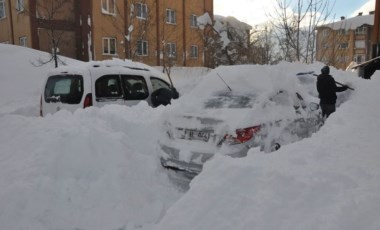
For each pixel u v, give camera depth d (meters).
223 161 3.29
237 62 18.25
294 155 3.33
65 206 4.01
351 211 2.26
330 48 19.33
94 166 4.65
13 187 4.05
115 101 7.24
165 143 4.94
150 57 25.25
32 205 3.89
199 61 30.17
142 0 21.61
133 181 4.60
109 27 23.08
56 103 7.20
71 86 7.07
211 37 19.47
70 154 4.68
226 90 5.42
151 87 8.01
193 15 30.00
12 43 22.95
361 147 3.46
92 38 22.25
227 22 19.00
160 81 8.40
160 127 5.14
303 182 2.68
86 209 4.02
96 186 4.34
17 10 20.91
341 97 8.13
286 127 4.99
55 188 4.20
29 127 5.82
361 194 2.46
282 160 3.22
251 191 2.76
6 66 14.07
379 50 10.91
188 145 4.66
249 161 3.27
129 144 5.45
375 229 2.06
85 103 6.85
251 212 2.51
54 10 19.39
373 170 2.87
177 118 4.90
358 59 51.75
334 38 19.30
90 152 4.77
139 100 7.67
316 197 2.53
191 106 5.08
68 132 5.09
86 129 5.23
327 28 18.14
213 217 2.60
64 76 7.23
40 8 20.94
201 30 22.64
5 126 6.07
